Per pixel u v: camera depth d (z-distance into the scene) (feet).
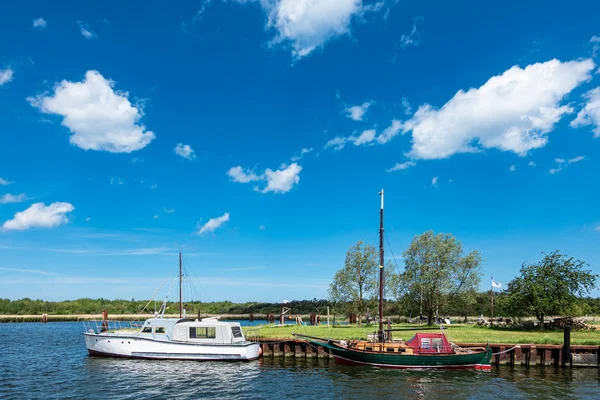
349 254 207.10
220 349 122.72
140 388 90.27
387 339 128.06
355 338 135.85
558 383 96.53
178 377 101.45
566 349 118.21
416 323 214.48
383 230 135.64
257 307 474.08
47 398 82.02
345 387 90.94
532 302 177.58
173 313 446.60
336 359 120.47
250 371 109.09
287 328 176.55
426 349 115.44
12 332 247.70
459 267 206.08
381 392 86.58
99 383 95.14
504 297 193.77
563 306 170.40
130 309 462.60
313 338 127.24
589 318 207.41
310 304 442.50
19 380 98.94
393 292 207.62
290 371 109.19
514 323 192.24
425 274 203.62
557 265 180.86
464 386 92.38
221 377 101.50
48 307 447.83
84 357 135.33
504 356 121.80
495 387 91.71
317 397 82.69
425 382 96.12
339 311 215.31
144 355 125.18
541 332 159.74
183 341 124.88
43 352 150.61
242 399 81.30
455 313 270.26
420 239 211.61
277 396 83.46
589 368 116.37
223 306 490.08
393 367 112.57
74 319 394.73
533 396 84.17
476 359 111.65
